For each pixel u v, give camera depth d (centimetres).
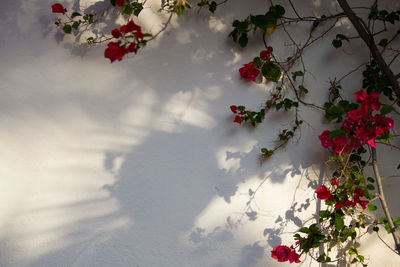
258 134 179
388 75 176
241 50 180
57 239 163
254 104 180
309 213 182
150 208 170
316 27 186
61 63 168
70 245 163
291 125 182
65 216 164
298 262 171
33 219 162
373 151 177
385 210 172
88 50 170
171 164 173
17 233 161
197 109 176
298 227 180
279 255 169
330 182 184
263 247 177
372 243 186
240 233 175
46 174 164
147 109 173
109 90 171
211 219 174
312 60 185
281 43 183
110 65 171
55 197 164
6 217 160
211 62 178
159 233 170
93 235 165
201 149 175
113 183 168
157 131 173
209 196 174
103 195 167
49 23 168
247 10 181
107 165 168
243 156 178
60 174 165
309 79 184
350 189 173
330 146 177
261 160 179
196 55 177
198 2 178
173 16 176
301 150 182
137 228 168
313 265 181
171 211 171
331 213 177
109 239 166
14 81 165
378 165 187
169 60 175
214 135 176
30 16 168
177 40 176
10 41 166
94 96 170
